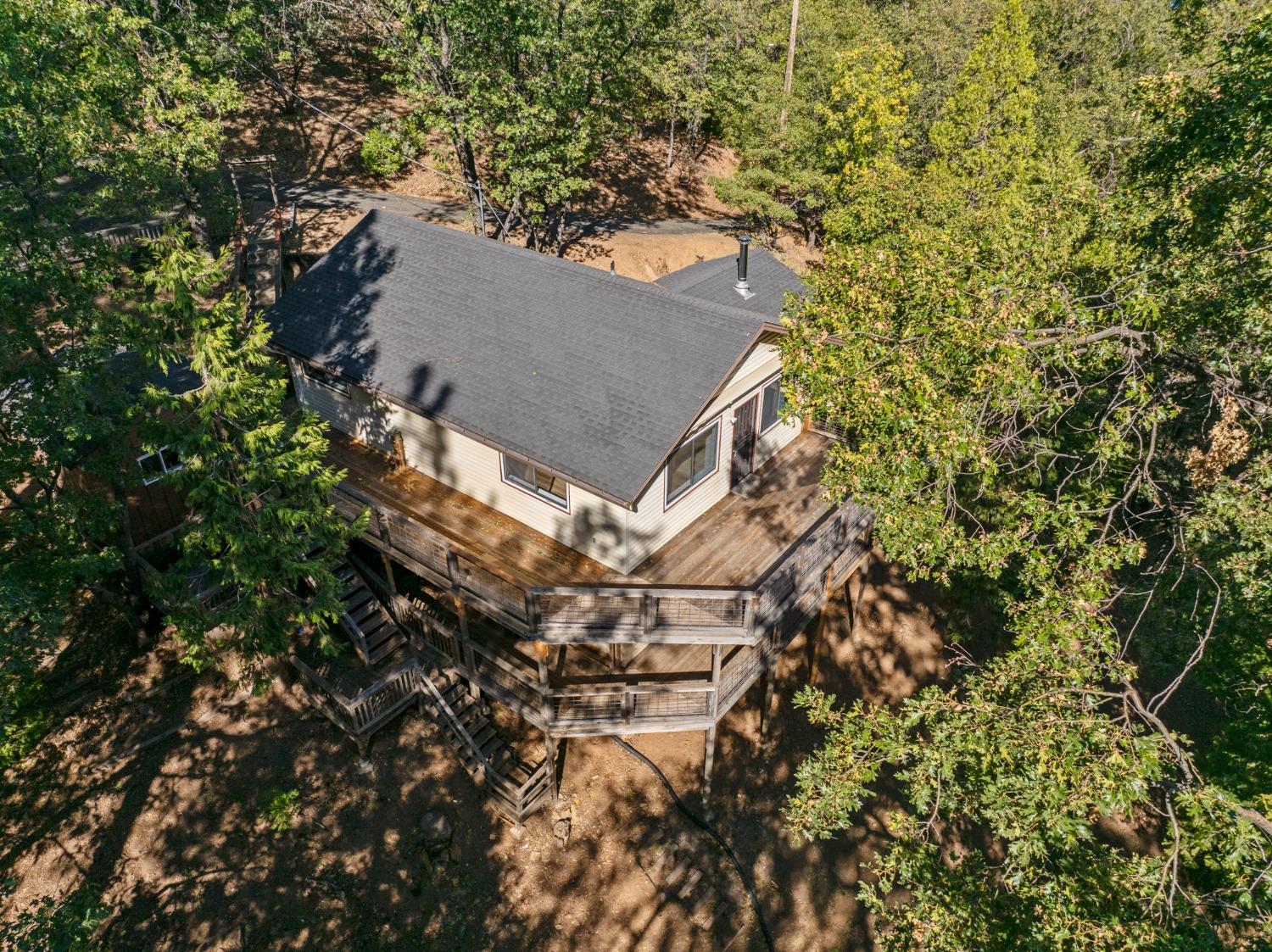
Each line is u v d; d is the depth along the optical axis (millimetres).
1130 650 21922
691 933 15930
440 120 25297
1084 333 11625
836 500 12789
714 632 14805
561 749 18156
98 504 14461
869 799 18766
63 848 14984
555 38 24891
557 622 14570
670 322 16344
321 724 17297
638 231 35625
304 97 37375
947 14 37875
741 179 33875
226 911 14727
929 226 23516
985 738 10586
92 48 16031
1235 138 11992
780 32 38781
